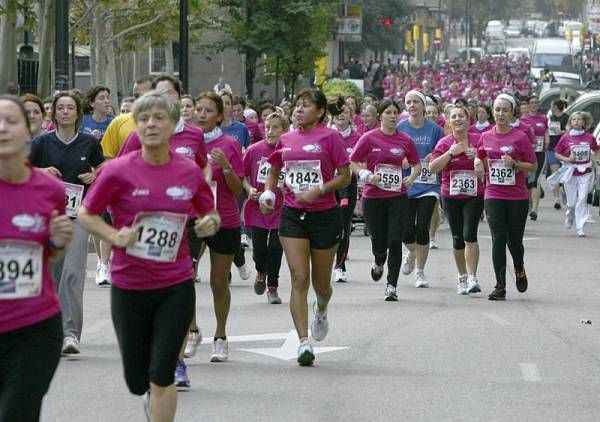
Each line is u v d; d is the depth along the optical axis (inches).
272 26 3476.9
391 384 861.2
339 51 6658.5
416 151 1246.9
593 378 890.7
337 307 1219.2
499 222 1263.5
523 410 787.4
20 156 564.4
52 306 574.6
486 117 1658.5
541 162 2229.3
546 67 6978.4
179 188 649.0
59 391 826.2
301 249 924.0
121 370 896.3
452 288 1374.3
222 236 921.5
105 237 636.1
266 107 1791.3
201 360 943.7
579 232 1975.9
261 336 1051.3
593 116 2812.5
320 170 919.7
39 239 569.0
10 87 1622.8
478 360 952.3
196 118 952.3
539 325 1120.8
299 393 829.8
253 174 1264.8
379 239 1267.2
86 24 3351.4
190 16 3585.1
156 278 653.9
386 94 5378.9
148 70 5196.9
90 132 1315.2
